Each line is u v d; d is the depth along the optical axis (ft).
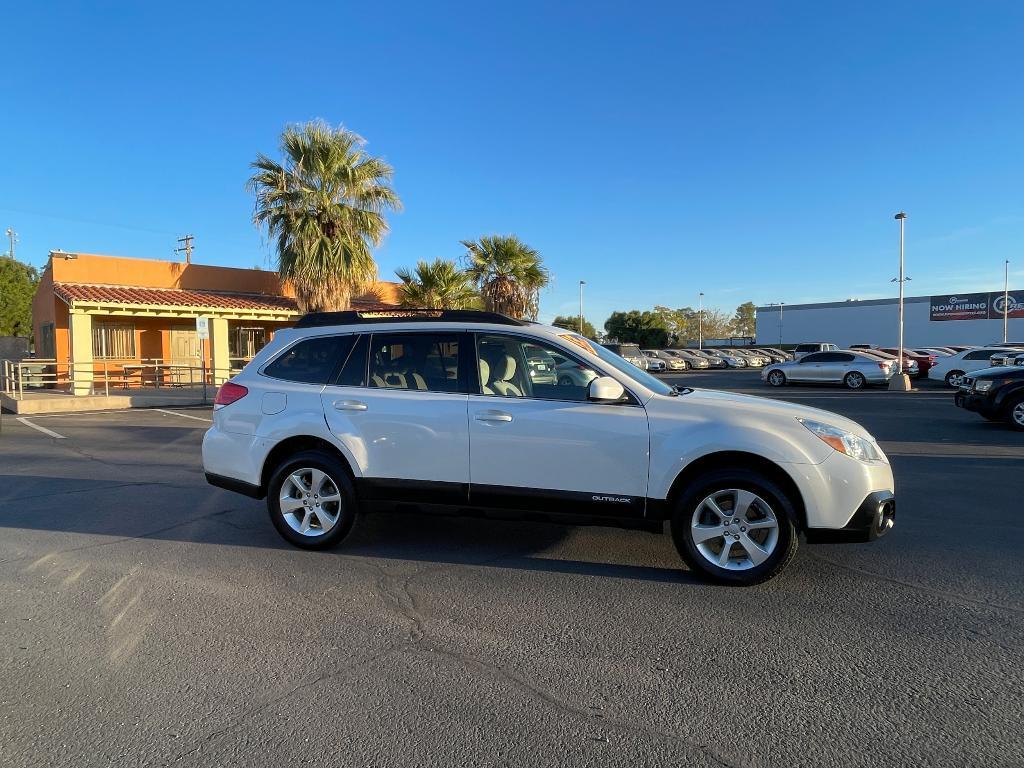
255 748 9.25
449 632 12.84
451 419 16.20
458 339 16.81
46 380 66.80
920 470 28.32
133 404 58.90
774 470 14.73
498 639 12.53
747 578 14.70
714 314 382.42
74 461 31.55
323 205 66.59
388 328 17.42
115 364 72.74
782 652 11.93
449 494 16.31
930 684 10.79
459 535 18.90
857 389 80.18
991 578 15.38
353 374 17.35
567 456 15.46
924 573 15.71
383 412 16.69
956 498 23.21
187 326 77.97
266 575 15.89
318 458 17.34
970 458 31.24
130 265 72.18
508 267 83.51
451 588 15.03
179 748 9.26
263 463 17.67
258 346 83.61
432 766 8.86
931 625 12.96
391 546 17.94
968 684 10.78
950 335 186.91
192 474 28.32
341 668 11.48
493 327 16.66
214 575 15.93
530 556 17.12
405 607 14.01
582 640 12.47
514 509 16.02
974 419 47.26
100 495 24.30
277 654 12.00
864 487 14.35
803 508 14.49
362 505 17.19
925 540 18.22
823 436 14.56
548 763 8.91
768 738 9.41
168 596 14.67
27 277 155.33
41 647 12.30
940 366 79.56
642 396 15.40
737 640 12.41
